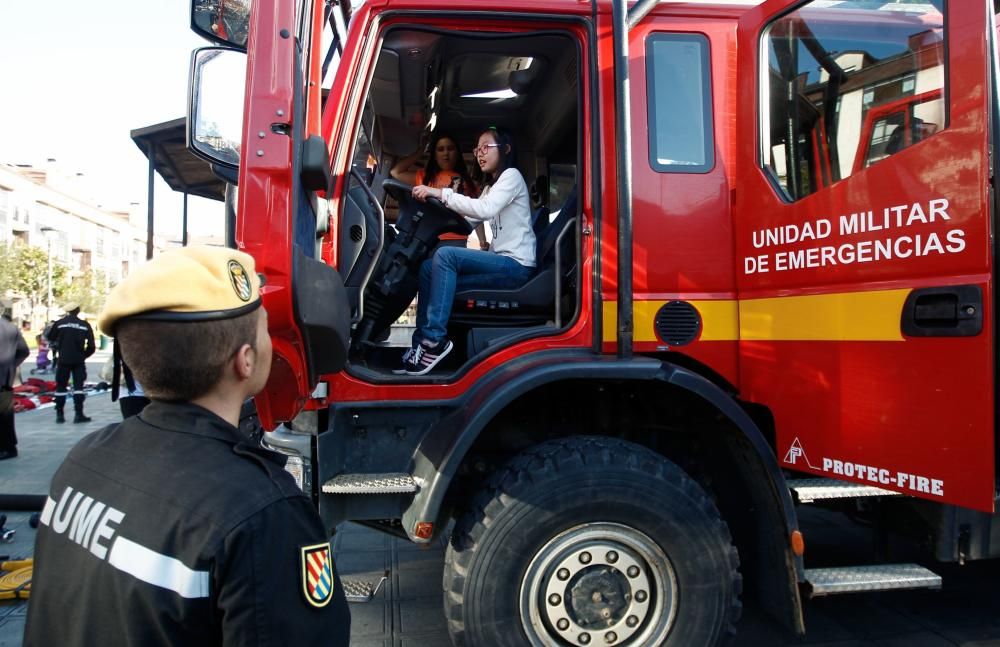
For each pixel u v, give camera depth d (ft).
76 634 3.49
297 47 7.10
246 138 6.87
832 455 8.36
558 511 7.97
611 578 8.25
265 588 3.36
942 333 7.33
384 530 9.70
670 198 9.43
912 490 7.59
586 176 9.35
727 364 9.50
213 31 8.75
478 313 10.29
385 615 11.20
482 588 7.97
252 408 11.10
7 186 188.44
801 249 8.61
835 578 8.50
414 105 12.01
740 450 8.83
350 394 8.72
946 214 7.30
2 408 22.35
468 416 8.12
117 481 3.69
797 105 8.82
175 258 3.82
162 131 14.48
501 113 13.46
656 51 9.55
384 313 11.12
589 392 9.65
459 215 10.95
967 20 7.21
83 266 238.68
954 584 12.36
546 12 9.25
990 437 7.02
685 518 8.20
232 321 3.87
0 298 23.54
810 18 8.61
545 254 10.82
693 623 8.25
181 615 3.29
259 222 6.82
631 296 8.66
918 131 7.66
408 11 9.12
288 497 3.68
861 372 8.03
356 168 10.39
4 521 15.14
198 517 3.42
